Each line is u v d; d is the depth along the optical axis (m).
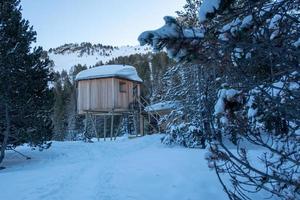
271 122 5.23
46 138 17.59
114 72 28.98
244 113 5.25
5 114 16.22
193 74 19.58
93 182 10.16
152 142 22.78
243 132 5.18
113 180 10.24
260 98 4.93
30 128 17.20
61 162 16.44
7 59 15.27
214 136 5.41
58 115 61.38
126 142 23.50
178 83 28.86
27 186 10.10
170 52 3.95
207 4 3.64
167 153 15.48
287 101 4.52
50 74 18.14
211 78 5.07
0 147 17.45
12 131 17.00
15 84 15.69
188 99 21.08
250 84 4.48
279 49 3.96
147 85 52.03
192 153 14.84
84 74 30.11
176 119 21.94
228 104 5.00
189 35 3.87
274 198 7.23
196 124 19.25
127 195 8.55
